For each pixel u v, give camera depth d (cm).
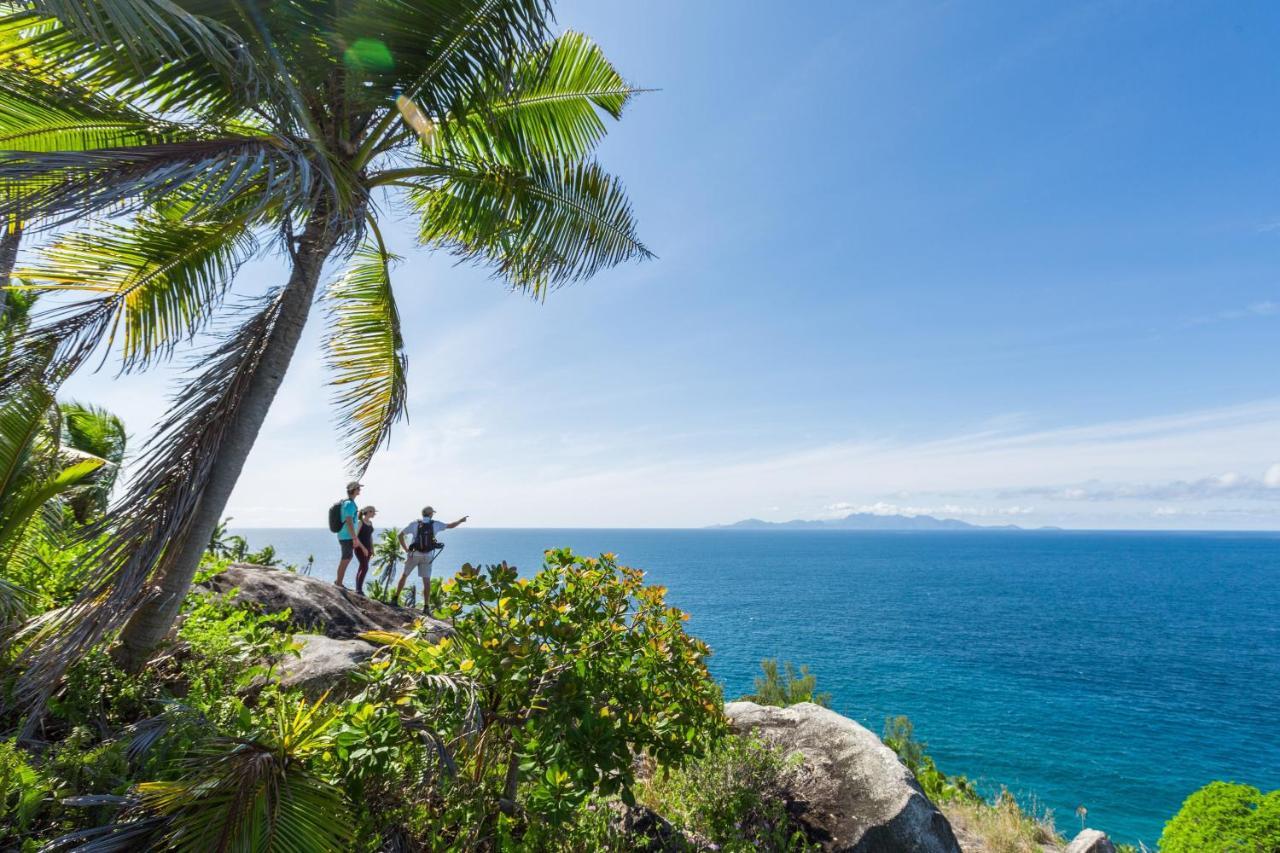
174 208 473
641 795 496
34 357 424
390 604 924
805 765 523
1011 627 8000
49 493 480
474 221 641
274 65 406
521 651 338
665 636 402
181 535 434
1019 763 2836
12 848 245
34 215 279
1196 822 694
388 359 718
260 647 446
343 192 459
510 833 335
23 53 383
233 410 463
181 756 297
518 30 498
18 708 351
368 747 293
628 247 708
